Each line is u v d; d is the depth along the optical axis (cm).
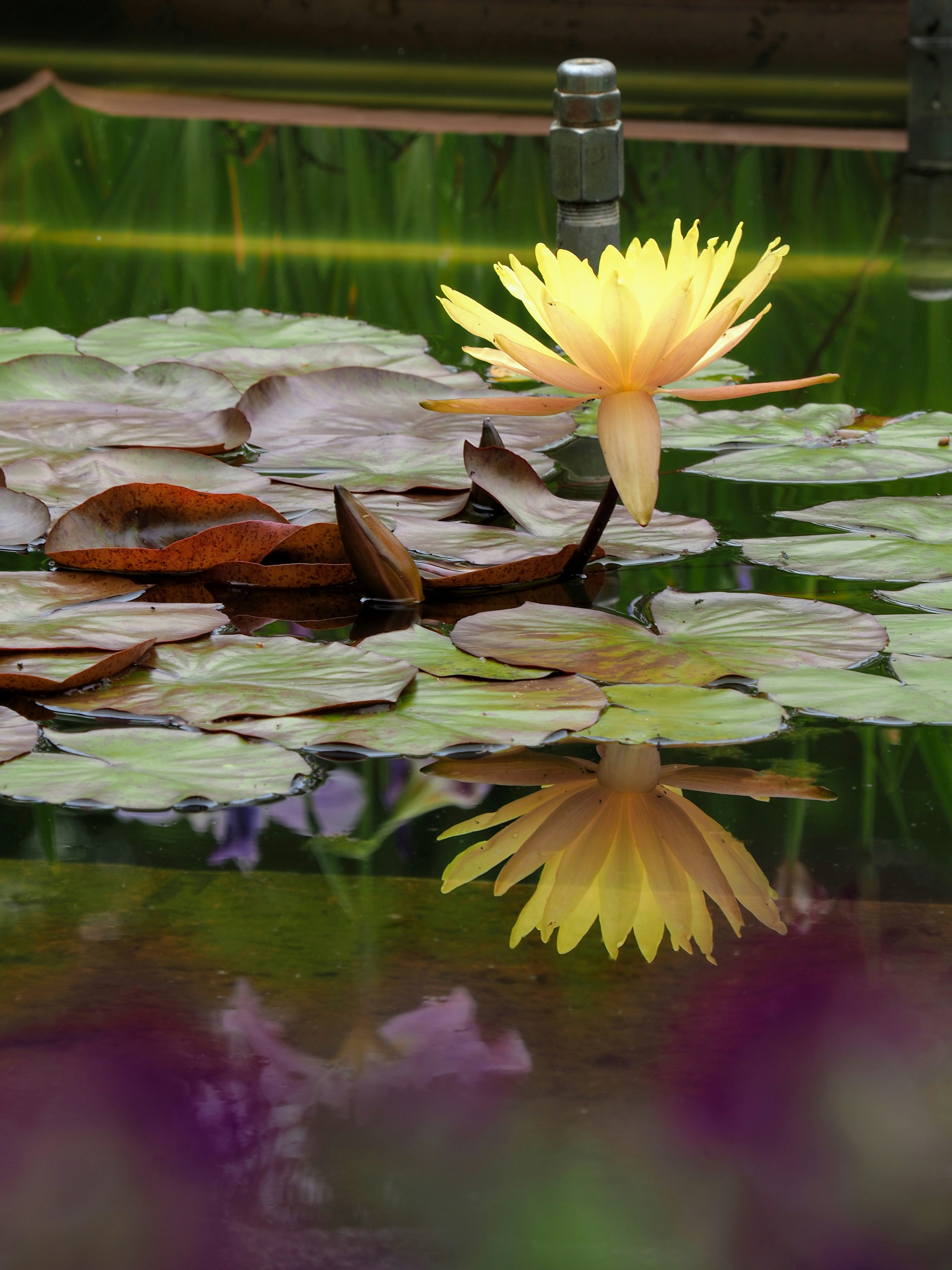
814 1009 254
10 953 256
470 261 399
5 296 359
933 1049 252
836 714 266
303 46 761
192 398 302
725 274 273
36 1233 231
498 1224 233
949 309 337
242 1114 251
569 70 307
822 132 535
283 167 498
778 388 273
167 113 568
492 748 267
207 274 384
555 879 259
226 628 275
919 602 276
